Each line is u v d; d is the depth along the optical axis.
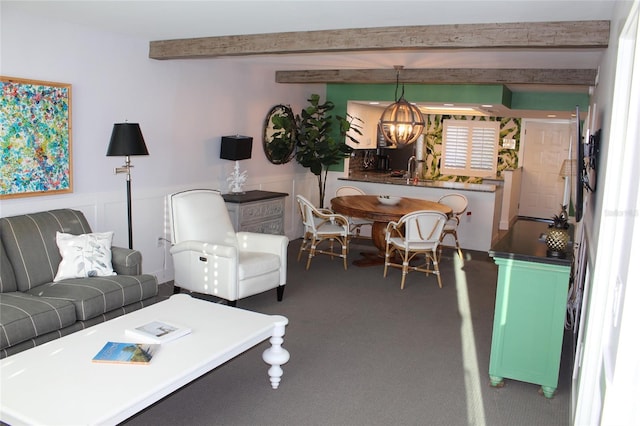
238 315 3.30
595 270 2.35
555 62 5.39
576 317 3.95
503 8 3.22
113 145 4.28
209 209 4.90
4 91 3.81
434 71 6.30
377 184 7.96
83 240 3.91
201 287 4.54
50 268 3.79
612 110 2.31
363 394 3.22
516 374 3.32
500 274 3.27
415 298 5.14
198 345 2.82
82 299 3.41
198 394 3.16
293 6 3.38
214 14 3.71
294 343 3.97
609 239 2.29
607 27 3.42
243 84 6.45
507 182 9.45
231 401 3.09
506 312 3.29
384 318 4.56
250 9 3.51
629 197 2.10
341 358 3.73
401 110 6.00
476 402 3.18
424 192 7.67
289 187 7.70
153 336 2.85
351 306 4.85
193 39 4.76
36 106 4.04
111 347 2.71
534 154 10.52
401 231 6.26
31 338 3.11
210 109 5.94
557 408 3.14
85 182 4.54
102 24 4.28
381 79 6.51
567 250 3.33
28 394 2.27
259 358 3.70
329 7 3.37
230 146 6.00
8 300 3.26
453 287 5.55
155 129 5.22
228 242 4.93
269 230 6.35
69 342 2.81
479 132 10.80
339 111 8.12
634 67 1.90
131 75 4.88
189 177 5.73
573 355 3.81
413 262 6.52
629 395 1.46
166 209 5.28
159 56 4.97
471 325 4.46
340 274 5.90
